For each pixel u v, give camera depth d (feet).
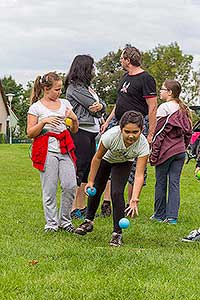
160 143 24.13
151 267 15.92
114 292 13.73
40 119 20.79
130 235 20.89
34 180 41.24
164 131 24.11
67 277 14.76
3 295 13.34
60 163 20.90
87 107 23.53
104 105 24.49
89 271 15.37
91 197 20.08
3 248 17.79
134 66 24.00
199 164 21.36
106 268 15.72
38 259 16.57
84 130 23.75
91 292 13.70
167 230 22.15
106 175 19.85
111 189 19.19
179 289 13.99
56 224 21.01
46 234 20.24
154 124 24.00
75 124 21.35
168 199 24.38
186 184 41.04
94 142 24.36
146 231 21.74
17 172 47.98
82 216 24.36
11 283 14.14
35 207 26.96
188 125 24.35
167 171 24.53
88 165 24.13
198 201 31.68
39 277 14.78
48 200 20.90
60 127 20.89
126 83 24.13
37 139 20.79
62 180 20.80
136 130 18.11
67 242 18.94
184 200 32.01
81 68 23.66
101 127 26.20
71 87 23.79
